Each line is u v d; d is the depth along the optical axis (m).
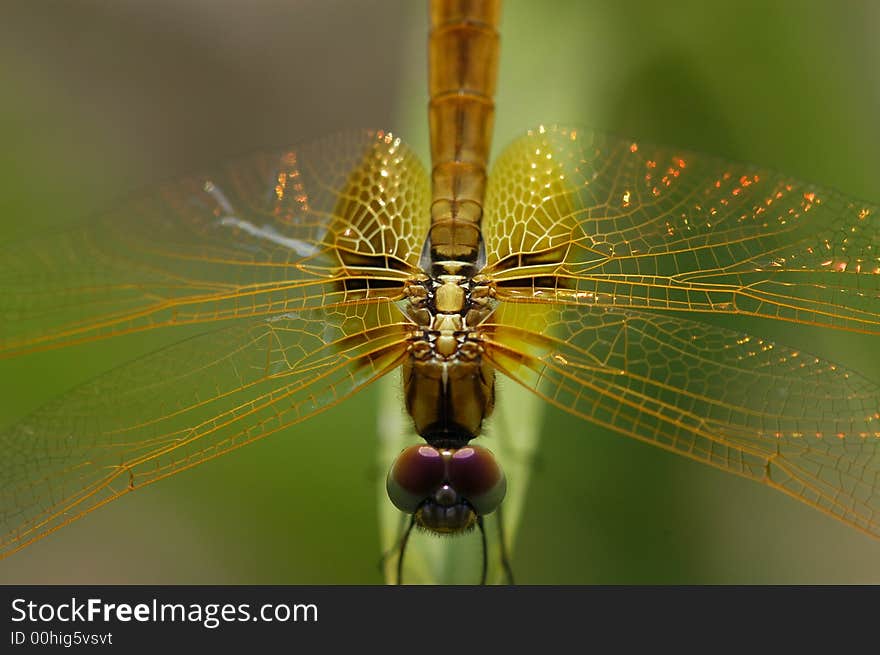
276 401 0.16
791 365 0.16
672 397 0.16
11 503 0.16
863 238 0.16
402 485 0.16
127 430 0.16
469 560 0.16
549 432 0.16
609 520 0.16
